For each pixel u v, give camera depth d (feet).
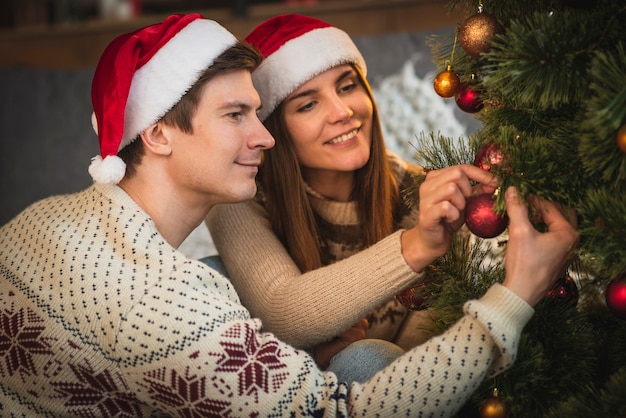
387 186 5.03
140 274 3.37
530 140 3.24
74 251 3.49
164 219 3.90
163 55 3.77
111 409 3.43
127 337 3.24
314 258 4.93
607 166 3.01
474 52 3.37
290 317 4.19
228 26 9.07
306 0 9.48
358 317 4.02
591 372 3.54
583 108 3.15
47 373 3.37
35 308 3.43
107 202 3.65
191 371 3.18
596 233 2.97
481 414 3.46
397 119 7.64
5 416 3.44
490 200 3.23
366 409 3.24
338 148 4.80
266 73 4.78
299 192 4.95
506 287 3.17
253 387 3.19
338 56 4.73
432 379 3.19
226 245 4.80
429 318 4.04
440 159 3.86
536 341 3.52
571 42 3.03
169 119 3.79
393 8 8.50
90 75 8.73
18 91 8.71
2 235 3.87
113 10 10.42
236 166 3.89
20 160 8.67
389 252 3.86
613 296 2.96
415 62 7.72
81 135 8.64
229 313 3.36
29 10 10.63
